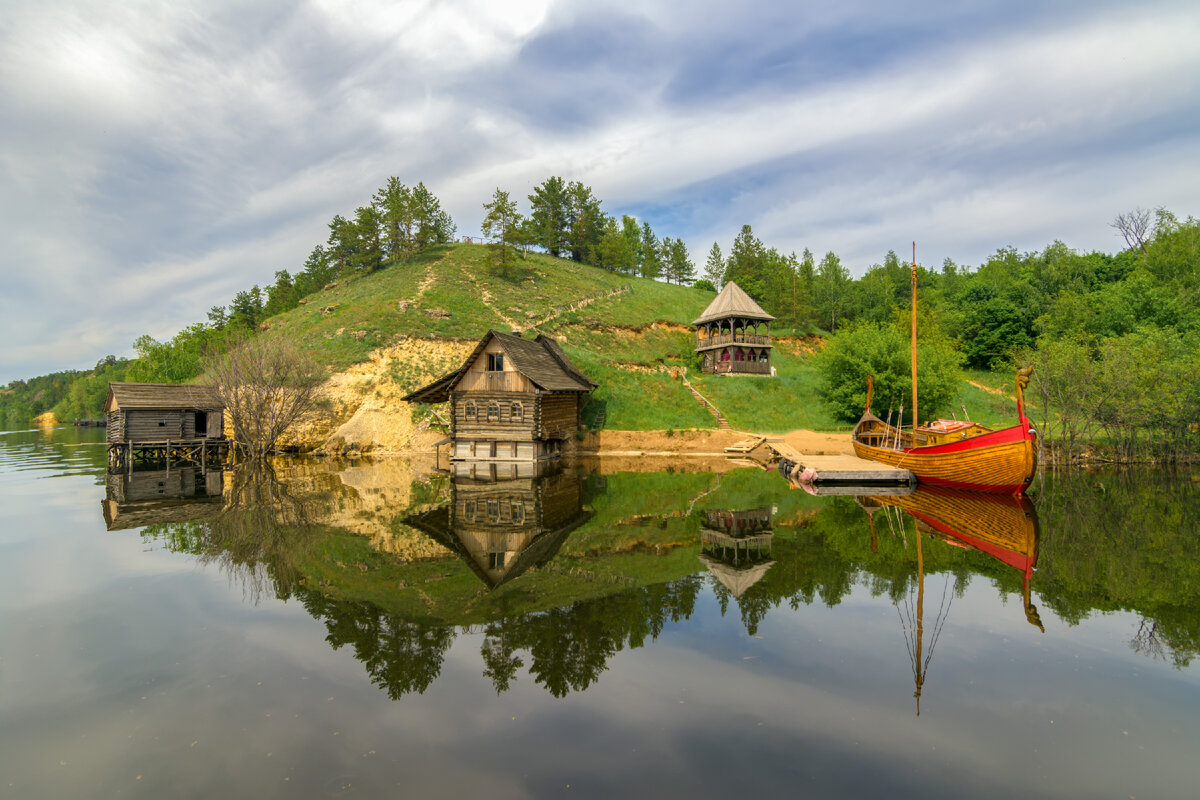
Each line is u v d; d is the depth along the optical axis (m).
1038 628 10.15
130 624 10.47
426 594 11.98
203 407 42.75
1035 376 35.53
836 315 89.31
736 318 60.75
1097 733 6.84
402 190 90.31
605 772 6.11
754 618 10.62
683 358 65.12
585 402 48.59
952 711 7.37
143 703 7.68
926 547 15.75
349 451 44.56
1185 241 69.56
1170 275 68.00
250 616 10.83
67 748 6.69
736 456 41.97
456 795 5.78
